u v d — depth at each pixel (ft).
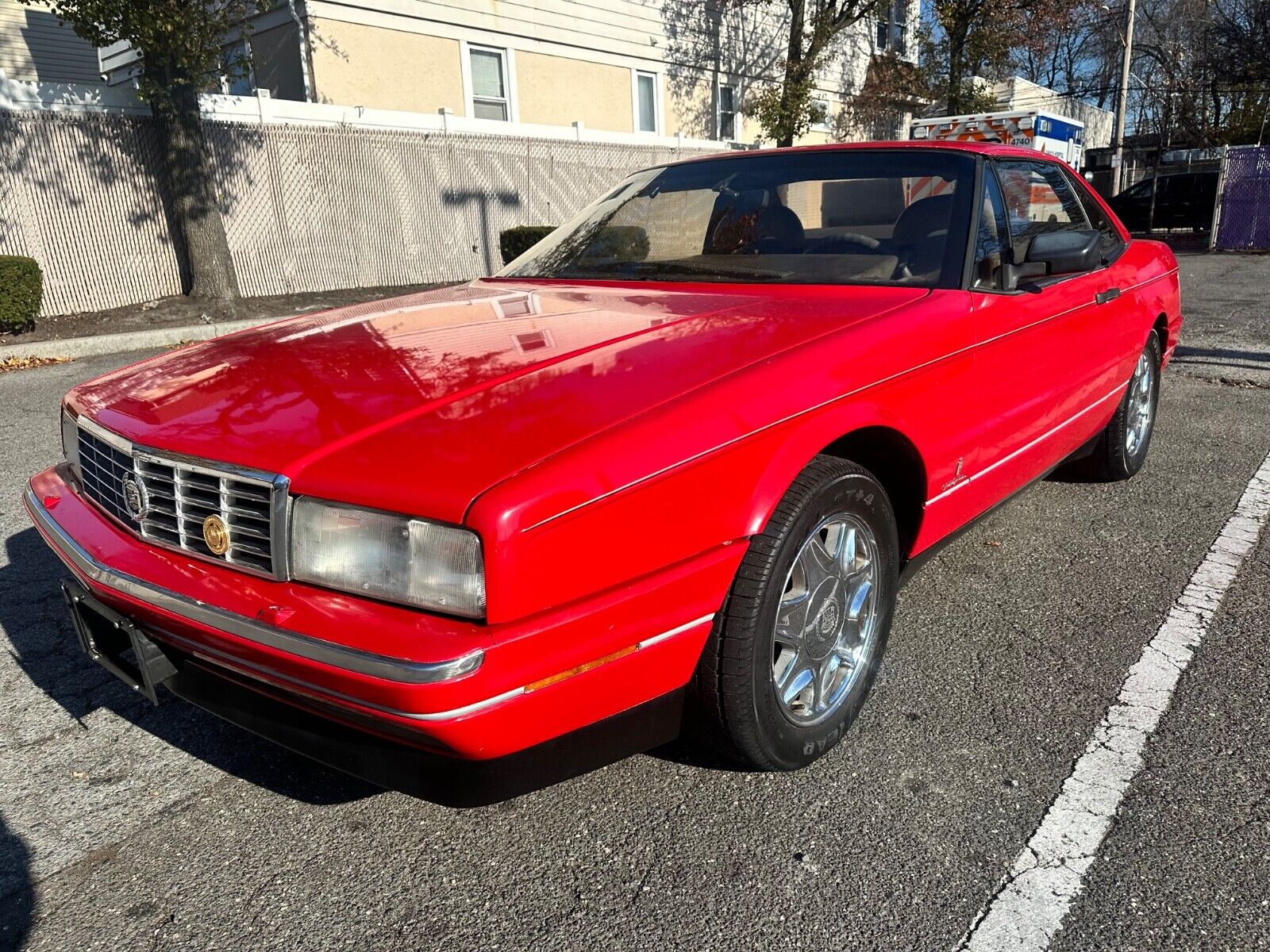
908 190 9.93
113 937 6.20
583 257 10.83
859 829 7.05
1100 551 12.35
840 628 7.89
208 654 6.25
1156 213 77.66
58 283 34.47
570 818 7.26
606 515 5.84
